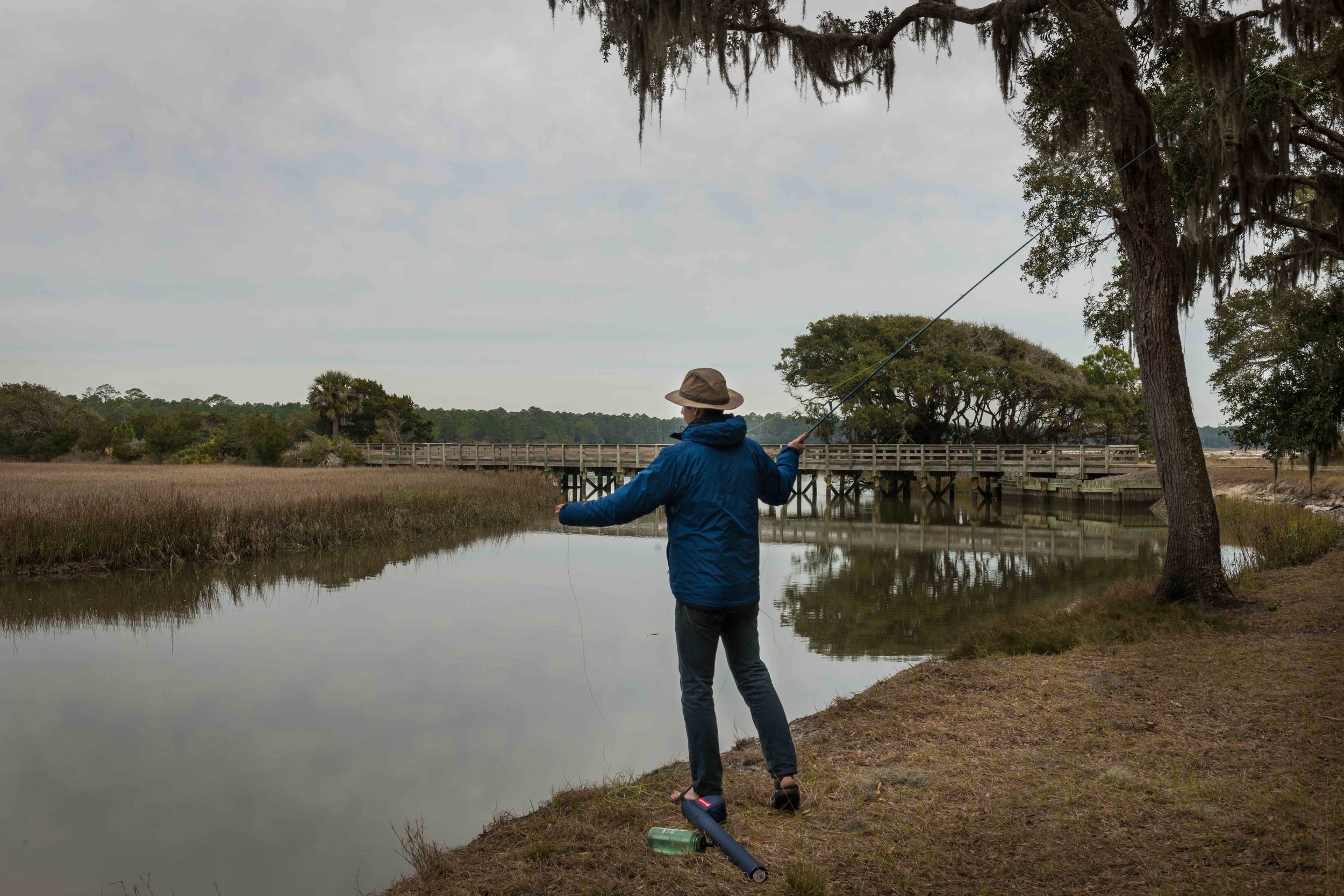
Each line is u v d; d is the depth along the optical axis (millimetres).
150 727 6809
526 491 31906
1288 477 31188
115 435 59875
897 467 36531
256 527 18391
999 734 4973
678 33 8945
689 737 3680
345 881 4168
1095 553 19594
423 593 13336
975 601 12852
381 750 6152
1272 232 12914
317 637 10148
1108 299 13070
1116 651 7160
